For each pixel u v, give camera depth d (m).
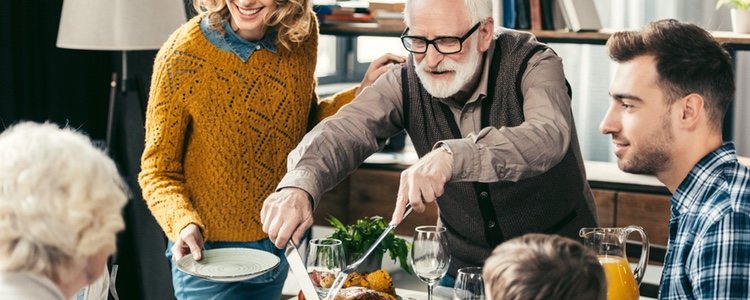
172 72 2.63
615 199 4.09
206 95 2.63
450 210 2.57
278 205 2.17
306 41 2.76
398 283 4.26
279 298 2.83
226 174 2.67
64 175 1.36
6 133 1.45
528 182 2.46
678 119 1.79
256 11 2.58
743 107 4.89
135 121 3.93
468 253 2.60
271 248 2.74
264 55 2.66
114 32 3.64
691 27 1.81
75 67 4.35
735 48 3.74
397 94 2.52
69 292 1.42
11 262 1.35
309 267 2.15
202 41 2.65
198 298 2.70
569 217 2.57
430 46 2.31
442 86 2.34
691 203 1.81
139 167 3.94
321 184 2.27
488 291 1.35
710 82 1.77
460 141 2.11
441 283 2.60
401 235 4.41
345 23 4.27
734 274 1.66
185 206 2.58
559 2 3.94
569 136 2.24
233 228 2.71
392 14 4.19
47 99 4.26
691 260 1.72
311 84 2.77
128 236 4.20
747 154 4.91
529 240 1.38
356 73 5.83
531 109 2.30
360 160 2.42
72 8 3.67
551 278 1.30
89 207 1.37
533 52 2.42
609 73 5.17
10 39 4.07
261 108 2.67
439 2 2.29
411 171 2.05
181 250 2.46
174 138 2.65
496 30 2.49
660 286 1.90
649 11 4.98
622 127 1.84
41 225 1.34
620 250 2.07
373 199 4.44
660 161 1.83
